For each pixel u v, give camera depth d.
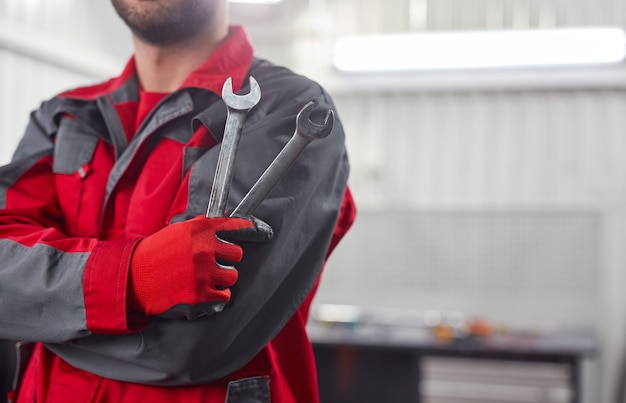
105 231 0.98
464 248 6.01
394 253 6.12
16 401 1.05
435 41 4.15
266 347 0.95
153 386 0.89
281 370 1.00
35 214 0.98
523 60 4.12
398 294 6.11
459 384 5.14
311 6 5.58
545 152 5.71
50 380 0.96
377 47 4.25
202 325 0.82
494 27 5.16
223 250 0.78
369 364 4.59
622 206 5.61
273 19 5.14
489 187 5.78
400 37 4.19
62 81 4.63
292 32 5.63
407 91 5.83
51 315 0.84
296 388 1.02
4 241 0.90
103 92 1.12
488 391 5.07
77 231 0.98
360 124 5.93
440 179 5.84
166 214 0.93
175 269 0.77
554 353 4.46
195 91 0.98
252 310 0.85
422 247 6.07
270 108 0.96
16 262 0.87
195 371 0.85
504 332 5.03
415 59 4.24
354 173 5.96
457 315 5.84
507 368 5.06
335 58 4.35
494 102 5.76
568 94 5.66
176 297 0.77
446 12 5.23
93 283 0.82
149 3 0.98
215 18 1.04
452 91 5.80
